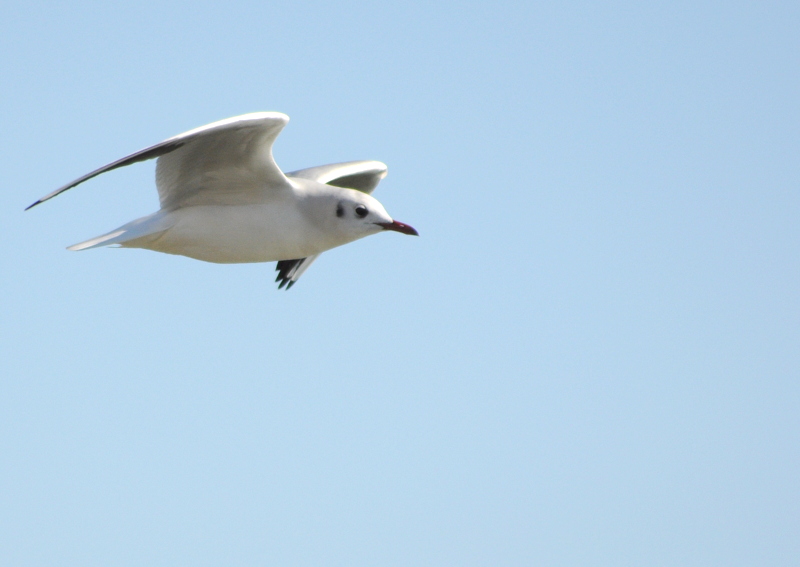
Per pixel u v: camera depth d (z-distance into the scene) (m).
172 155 12.40
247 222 12.73
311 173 15.37
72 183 11.05
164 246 12.84
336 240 13.16
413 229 13.14
